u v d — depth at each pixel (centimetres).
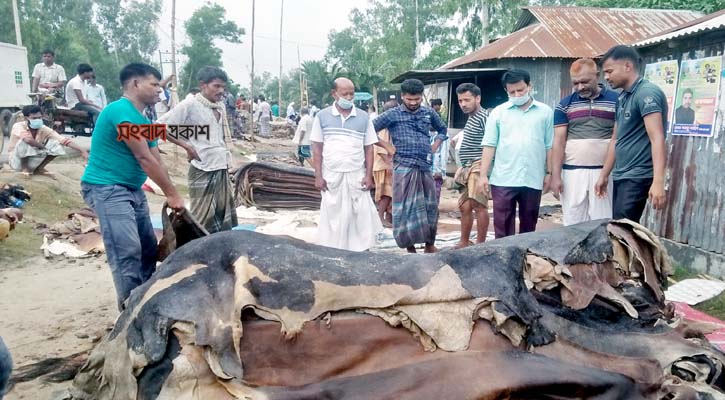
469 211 723
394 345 298
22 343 481
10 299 593
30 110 1040
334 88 645
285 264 307
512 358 297
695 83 669
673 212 706
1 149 1319
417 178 661
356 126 648
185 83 6325
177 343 280
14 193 834
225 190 670
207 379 274
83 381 316
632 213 523
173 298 289
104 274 681
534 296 336
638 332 338
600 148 549
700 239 665
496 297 312
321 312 297
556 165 567
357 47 5819
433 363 290
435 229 685
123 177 469
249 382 276
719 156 636
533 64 1551
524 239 365
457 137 1090
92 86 1481
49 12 5359
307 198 1130
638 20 1750
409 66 4338
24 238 809
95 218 865
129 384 280
